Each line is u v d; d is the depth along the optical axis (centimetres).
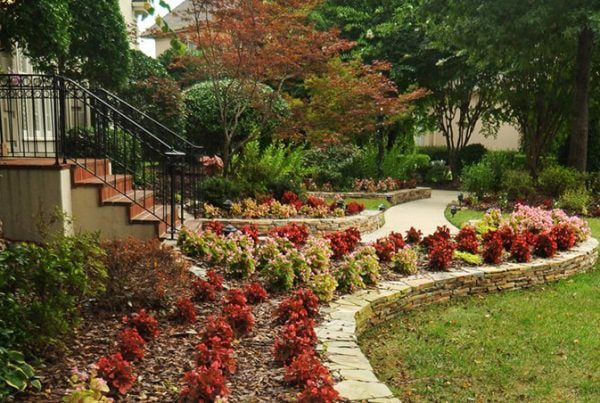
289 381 306
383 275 590
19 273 321
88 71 979
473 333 479
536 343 455
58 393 274
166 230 663
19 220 622
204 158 1045
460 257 665
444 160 2328
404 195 1470
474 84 1906
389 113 1393
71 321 343
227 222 841
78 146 873
